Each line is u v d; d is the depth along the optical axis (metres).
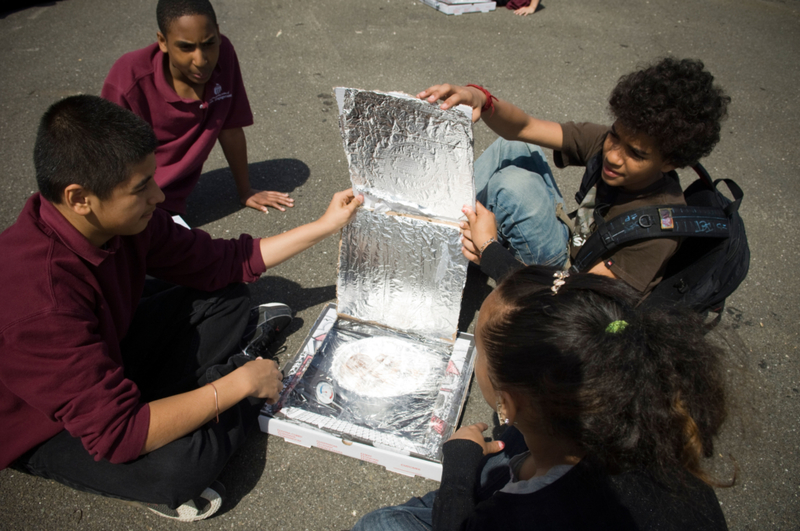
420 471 1.59
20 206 2.61
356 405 1.71
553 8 4.81
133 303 1.55
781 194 2.88
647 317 0.83
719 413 0.85
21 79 3.49
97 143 1.12
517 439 1.33
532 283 0.91
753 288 2.35
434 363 1.85
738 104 3.59
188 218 2.61
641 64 4.01
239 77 2.37
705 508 0.85
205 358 1.69
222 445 1.46
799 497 1.64
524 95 3.62
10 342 1.15
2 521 1.53
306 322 2.14
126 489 1.38
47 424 1.34
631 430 0.77
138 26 4.17
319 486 1.64
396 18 4.49
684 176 2.99
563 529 0.81
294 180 2.88
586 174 1.77
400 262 1.84
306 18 4.39
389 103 1.50
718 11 4.89
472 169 1.58
